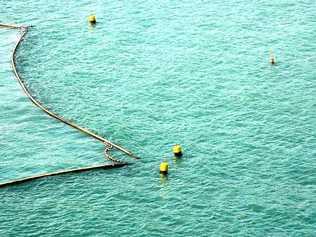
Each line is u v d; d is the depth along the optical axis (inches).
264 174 2217.0
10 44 3329.2
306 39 3193.9
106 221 2018.9
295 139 2406.5
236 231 1952.5
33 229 1993.1
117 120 2593.5
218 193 2128.4
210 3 3683.6
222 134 2465.6
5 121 2625.5
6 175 2260.1
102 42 3282.5
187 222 2001.7
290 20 3412.9
